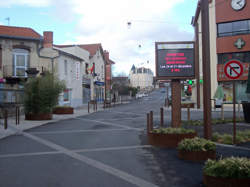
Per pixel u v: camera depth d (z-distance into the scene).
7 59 23.70
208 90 9.20
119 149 8.67
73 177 5.81
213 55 29.94
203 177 5.35
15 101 22.36
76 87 35.62
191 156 7.13
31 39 24.91
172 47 12.07
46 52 27.22
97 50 48.94
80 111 27.58
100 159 7.39
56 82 19.47
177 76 12.02
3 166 6.75
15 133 12.53
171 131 9.05
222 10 29.44
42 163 7.01
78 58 35.34
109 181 5.54
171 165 6.72
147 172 6.16
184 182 5.46
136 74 134.00
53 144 9.65
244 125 13.89
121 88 65.12
